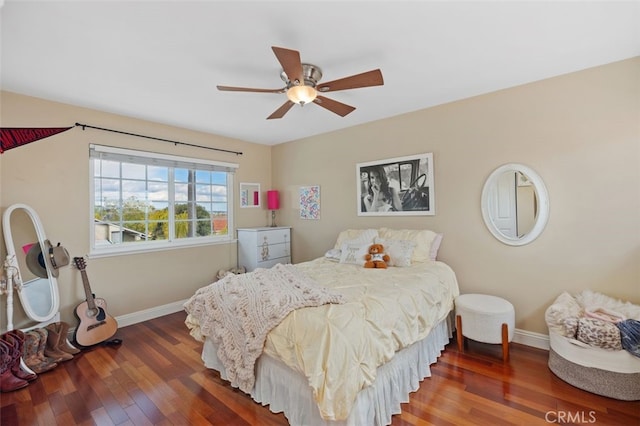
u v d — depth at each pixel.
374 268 2.76
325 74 2.29
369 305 1.79
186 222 3.86
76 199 2.90
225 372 2.08
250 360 1.80
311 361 1.45
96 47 1.88
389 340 1.71
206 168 4.00
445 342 2.57
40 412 1.81
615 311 2.02
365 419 1.54
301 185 4.40
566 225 2.39
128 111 3.09
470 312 2.40
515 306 2.64
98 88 2.51
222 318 2.04
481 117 2.79
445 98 2.87
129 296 3.25
